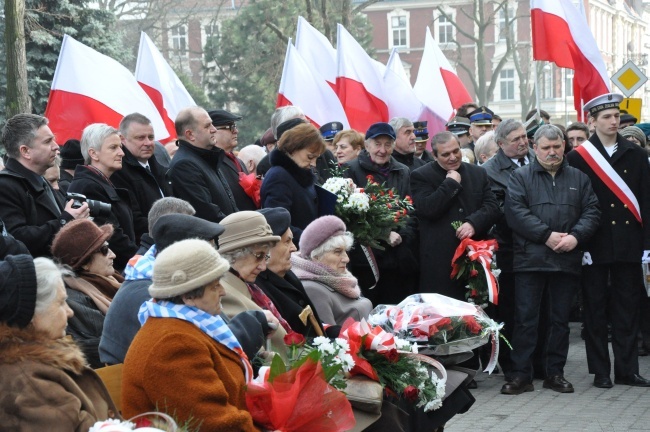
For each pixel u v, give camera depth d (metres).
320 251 6.15
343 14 35.69
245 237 5.20
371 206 8.03
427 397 5.39
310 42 13.55
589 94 12.77
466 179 8.93
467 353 5.99
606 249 8.96
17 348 3.61
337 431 4.37
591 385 9.20
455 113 14.41
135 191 7.38
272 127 9.19
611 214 8.98
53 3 21.58
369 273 8.30
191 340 3.99
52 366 3.63
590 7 68.69
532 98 65.31
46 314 3.74
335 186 7.92
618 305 9.19
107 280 5.44
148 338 4.02
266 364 4.84
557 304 8.93
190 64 59.34
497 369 9.99
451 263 8.81
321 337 4.86
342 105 12.84
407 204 8.40
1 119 21.67
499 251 9.38
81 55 9.59
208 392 3.93
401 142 9.95
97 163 7.10
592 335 9.12
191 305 4.11
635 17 83.69
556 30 12.63
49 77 21.48
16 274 3.67
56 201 6.91
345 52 12.90
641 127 13.09
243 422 4.00
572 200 8.79
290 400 4.24
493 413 8.05
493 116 13.67
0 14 21.92
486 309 9.42
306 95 11.97
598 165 9.02
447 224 8.84
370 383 5.04
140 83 11.52
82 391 3.78
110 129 7.11
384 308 6.16
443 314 5.77
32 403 3.51
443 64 14.76
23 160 6.55
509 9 64.38
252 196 8.20
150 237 5.41
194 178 7.38
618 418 7.82
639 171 9.07
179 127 7.56
